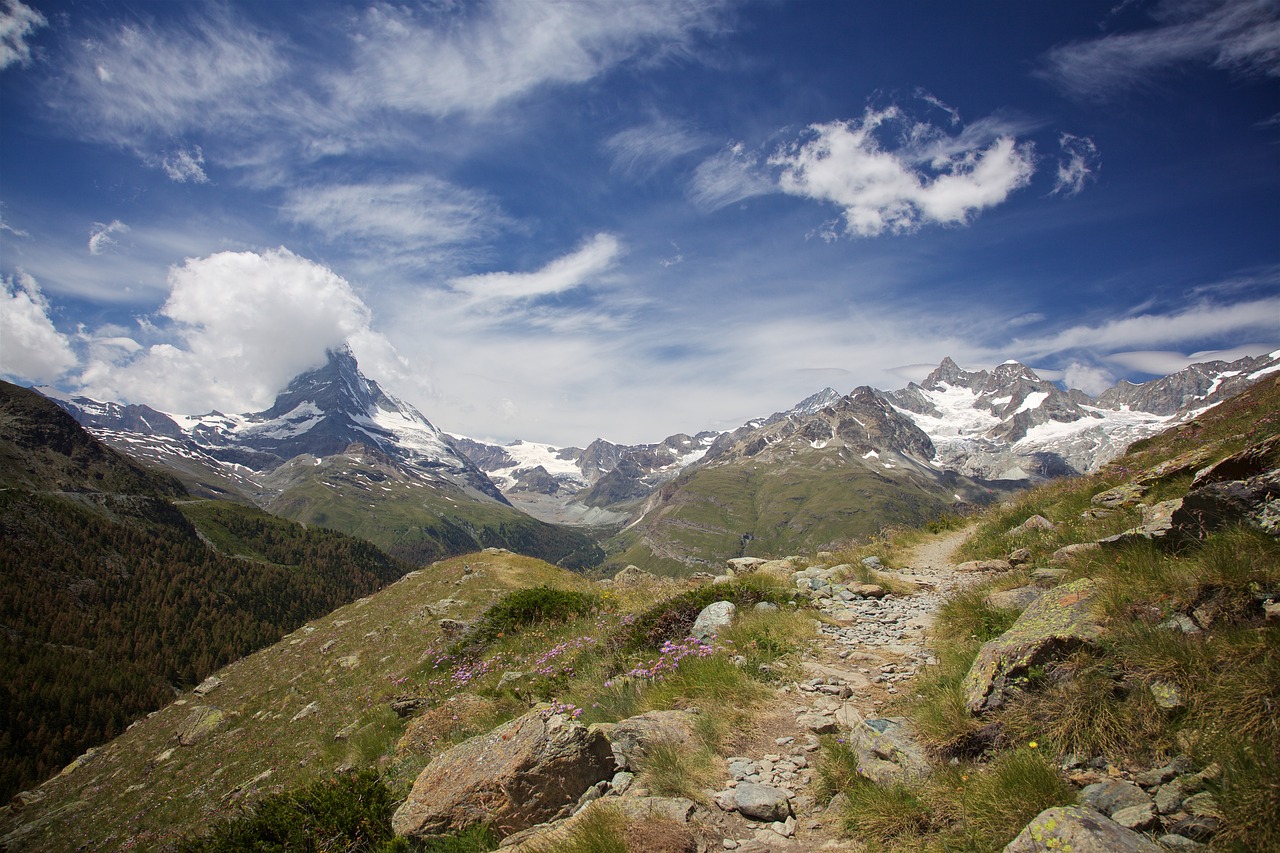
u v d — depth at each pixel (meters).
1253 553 6.93
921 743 7.50
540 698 14.34
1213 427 23.17
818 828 6.90
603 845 6.30
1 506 187.62
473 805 8.34
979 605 11.99
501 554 49.81
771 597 16.36
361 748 17.98
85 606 172.12
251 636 187.25
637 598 22.42
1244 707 5.56
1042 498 24.39
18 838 29.09
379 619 40.56
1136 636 6.80
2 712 119.88
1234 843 4.69
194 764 29.72
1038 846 5.00
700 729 9.33
